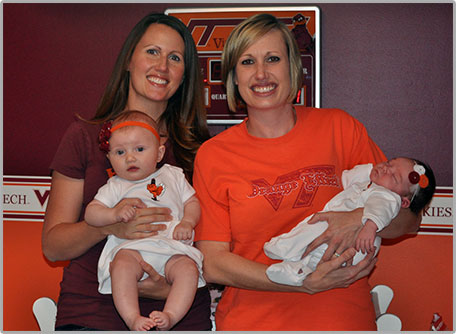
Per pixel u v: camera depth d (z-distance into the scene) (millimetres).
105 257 2406
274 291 2330
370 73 3492
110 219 2318
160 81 2613
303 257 2371
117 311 2391
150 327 2117
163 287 2365
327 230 2311
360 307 2320
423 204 2465
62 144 2543
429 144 3471
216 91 3557
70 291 2424
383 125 3498
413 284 3523
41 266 3826
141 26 2658
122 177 2512
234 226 2414
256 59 2375
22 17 3760
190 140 2777
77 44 3717
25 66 3777
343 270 2219
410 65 3459
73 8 3703
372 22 3473
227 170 2455
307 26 3439
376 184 2461
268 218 2363
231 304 2482
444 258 3484
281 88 2375
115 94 2732
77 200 2529
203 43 3539
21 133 3811
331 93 3527
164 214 2416
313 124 2482
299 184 2355
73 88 3742
